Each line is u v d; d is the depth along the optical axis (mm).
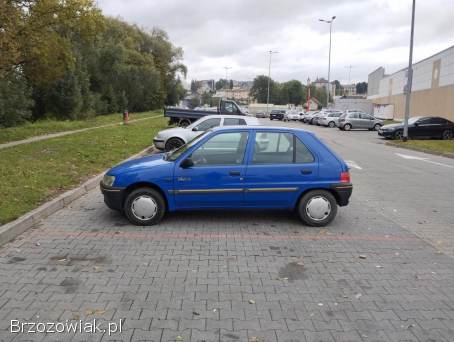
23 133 20141
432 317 3889
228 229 6445
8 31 16609
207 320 3736
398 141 24500
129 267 4902
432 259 5402
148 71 63719
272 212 7438
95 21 21766
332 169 6680
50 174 9836
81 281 4496
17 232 5953
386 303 4145
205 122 15492
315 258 5328
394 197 9172
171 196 6500
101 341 3402
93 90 51438
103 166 11641
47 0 18906
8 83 26641
